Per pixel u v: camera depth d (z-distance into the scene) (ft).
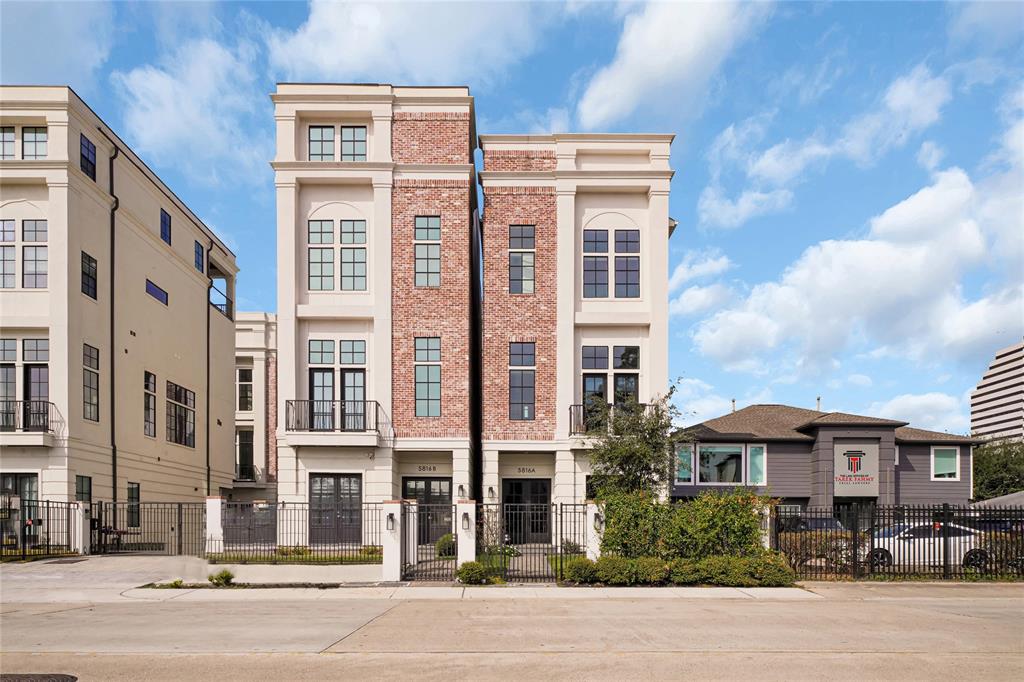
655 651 32.63
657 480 70.95
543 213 84.33
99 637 35.83
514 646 33.58
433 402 81.41
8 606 46.68
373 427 80.53
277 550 69.00
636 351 84.17
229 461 134.41
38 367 81.20
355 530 78.89
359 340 82.69
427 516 76.95
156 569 61.98
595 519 60.08
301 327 82.48
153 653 32.30
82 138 85.61
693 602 47.34
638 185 84.23
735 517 57.00
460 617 41.45
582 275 84.79
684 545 56.85
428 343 82.07
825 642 34.63
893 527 61.67
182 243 114.01
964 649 33.32
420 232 83.20
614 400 83.20
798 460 97.96
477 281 103.19
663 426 71.92
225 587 53.93
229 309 136.36
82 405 83.05
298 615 42.32
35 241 81.46
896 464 98.53
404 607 45.29
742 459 97.50
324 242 83.41
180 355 112.37
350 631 37.17
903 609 44.68
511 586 54.03
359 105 83.15
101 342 88.17
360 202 83.87
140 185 99.86
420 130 83.76
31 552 72.33
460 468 80.38
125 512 92.07
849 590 52.21
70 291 81.35
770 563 54.65
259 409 149.28
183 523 90.33
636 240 85.40
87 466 83.71
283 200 81.66
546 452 82.99
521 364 82.94
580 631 37.14
